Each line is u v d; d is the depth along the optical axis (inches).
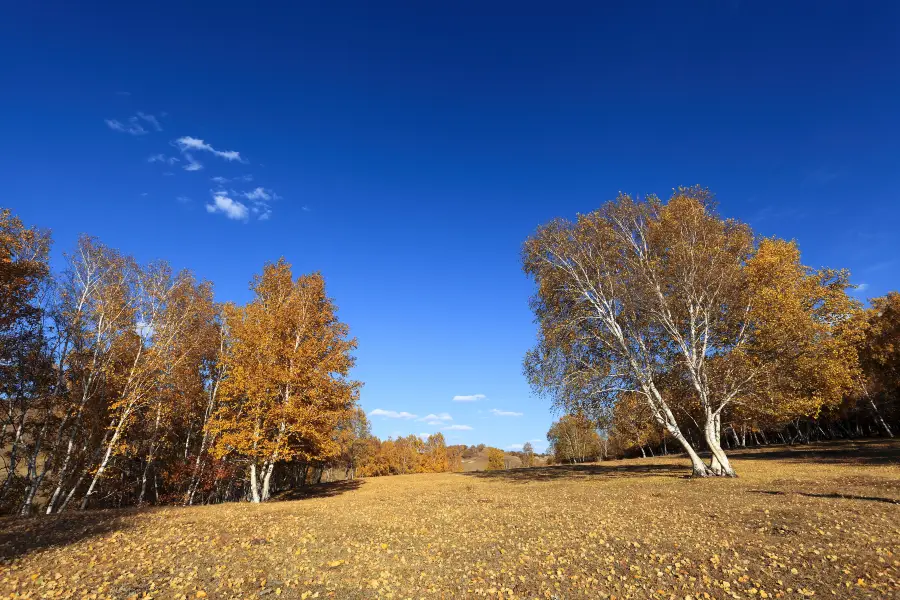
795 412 1009.5
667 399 1108.5
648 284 1027.9
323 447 1084.5
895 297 1770.4
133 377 1005.8
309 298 1160.8
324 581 353.4
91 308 996.6
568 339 1099.9
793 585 299.0
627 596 303.1
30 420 999.0
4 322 879.7
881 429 2432.3
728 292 1024.9
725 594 295.1
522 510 676.1
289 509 810.2
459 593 325.7
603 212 1146.7
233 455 1256.2
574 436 3203.7
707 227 1062.4
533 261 1190.3
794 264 1128.2
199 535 514.6
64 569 375.6
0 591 321.4
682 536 436.5
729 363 968.3
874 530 406.6
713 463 999.0
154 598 315.9
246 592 330.0
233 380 1048.2
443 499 911.7
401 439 3390.7
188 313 1154.0
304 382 1071.6
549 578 346.6
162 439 1210.0
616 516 569.9
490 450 4042.8
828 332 1085.1
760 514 511.8
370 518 661.3
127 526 570.3
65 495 1097.4
